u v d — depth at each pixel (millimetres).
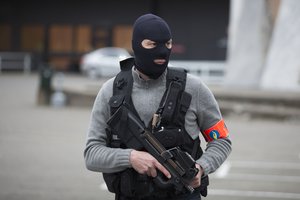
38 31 67938
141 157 5617
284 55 31359
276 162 18172
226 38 65000
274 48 31609
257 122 27938
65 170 16172
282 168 17266
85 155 5992
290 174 16422
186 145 5875
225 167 17266
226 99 29516
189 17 65688
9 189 13820
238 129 25328
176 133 5715
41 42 67938
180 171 5570
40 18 67812
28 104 33344
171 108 5781
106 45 67438
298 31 31156
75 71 67812
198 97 5953
